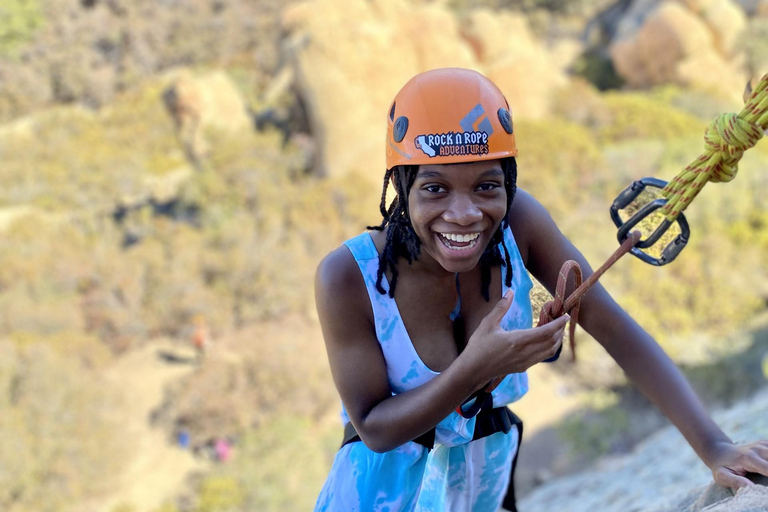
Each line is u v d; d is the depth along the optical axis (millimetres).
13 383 16266
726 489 1812
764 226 19453
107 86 35812
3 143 28594
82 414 15977
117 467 15234
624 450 13914
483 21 28766
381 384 1761
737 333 16266
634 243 1506
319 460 14562
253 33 38406
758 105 1393
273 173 24875
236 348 18047
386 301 1730
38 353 16922
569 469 13719
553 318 1573
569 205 20859
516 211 1824
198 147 27516
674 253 1556
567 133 23406
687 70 30734
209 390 16500
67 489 14469
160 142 28594
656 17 31172
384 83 26234
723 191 20156
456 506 2084
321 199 23453
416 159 1507
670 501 2682
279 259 20578
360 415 1736
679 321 16375
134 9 38406
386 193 1682
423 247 1657
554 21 39312
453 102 1495
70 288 21125
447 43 27000
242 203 24109
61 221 24312
